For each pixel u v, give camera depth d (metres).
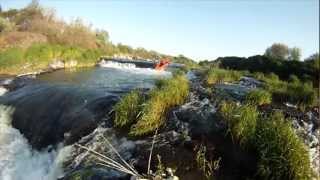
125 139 10.55
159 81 14.80
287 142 8.40
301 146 8.47
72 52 31.70
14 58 25.88
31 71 26.11
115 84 18.78
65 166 10.24
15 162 11.29
